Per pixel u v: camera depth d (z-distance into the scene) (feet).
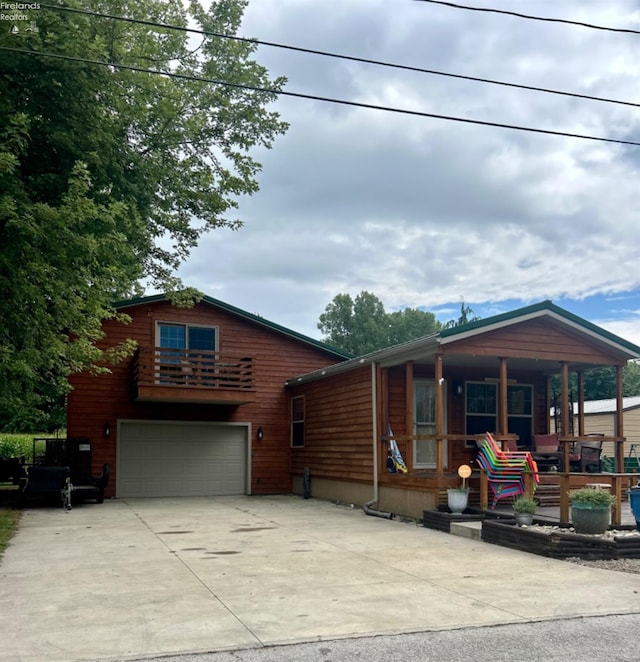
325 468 55.31
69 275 31.86
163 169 54.19
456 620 18.30
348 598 20.77
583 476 31.94
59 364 38.27
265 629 17.48
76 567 25.98
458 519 35.96
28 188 36.04
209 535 34.88
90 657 15.37
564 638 16.78
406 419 44.27
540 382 51.11
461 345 39.32
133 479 58.08
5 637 16.84
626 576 24.09
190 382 56.49
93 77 36.68
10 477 54.03
